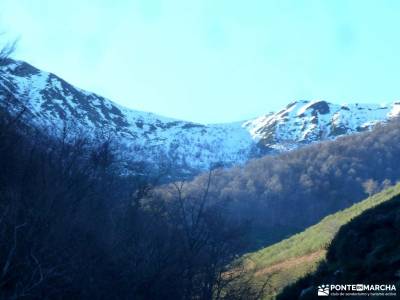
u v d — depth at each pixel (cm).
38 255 1487
